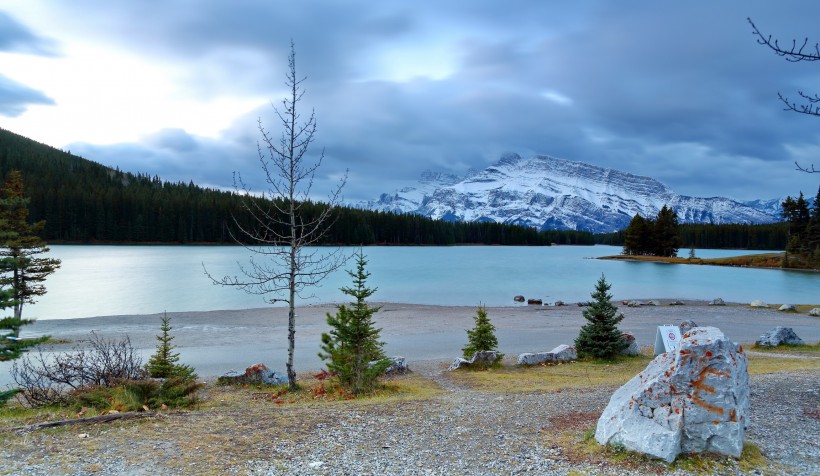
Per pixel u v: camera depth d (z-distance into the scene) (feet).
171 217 515.50
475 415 41.98
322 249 487.61
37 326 120.67
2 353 47.88
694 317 139.74
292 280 59.98
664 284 252.83
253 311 148.15
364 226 590.96
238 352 94.63
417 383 66.13
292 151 55.98
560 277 282.97
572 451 31.01
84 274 254.68
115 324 124.36
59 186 507.71
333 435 35.47
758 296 205.26
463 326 127.03
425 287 226.38
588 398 48.88
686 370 29.63
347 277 260.42
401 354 95.04
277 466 28.94
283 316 139.03
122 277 242.17
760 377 55.31
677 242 489.26
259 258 360.69
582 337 82.53
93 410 41.88
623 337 83.20
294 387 59.00
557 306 168.25
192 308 157.28
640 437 28.99
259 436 34.73
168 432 34.96
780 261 383.04
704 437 28.68
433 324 129.90
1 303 47.55
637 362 77.77
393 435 35.81
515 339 109.91
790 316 142.61
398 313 148.36
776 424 36.01
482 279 264.93
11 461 28.50
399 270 312.71
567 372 72.08
